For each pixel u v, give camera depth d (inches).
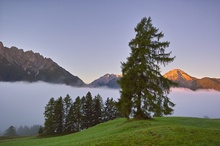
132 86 1423.5
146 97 1386.6
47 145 1223.5
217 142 764.0
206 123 1312.7
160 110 1379.2
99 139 914.7
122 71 1475.1
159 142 770.8
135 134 903.7
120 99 1465.3
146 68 1413.6
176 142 764.0
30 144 1576.0
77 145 887.1
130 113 1427.2
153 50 1481.3
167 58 1434.5
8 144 1736.0
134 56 1462.8
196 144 741.9
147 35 1485.0
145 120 1344.7
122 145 776.3
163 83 1429.6
